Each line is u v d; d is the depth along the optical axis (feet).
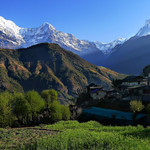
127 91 218.18
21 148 44.21
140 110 136.26
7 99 145.18
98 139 45.01
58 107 175.73
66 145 40.19
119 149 35.86
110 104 185.98
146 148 36.94
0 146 47.42
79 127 93.25
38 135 59.98
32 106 163.22
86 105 218.59
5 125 134.00
